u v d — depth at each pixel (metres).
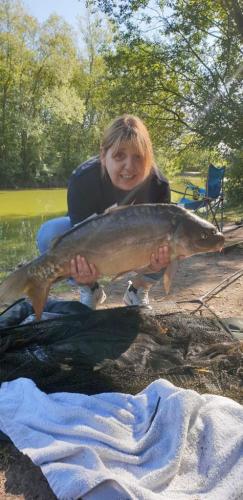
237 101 5.92
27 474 0.83
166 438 0.84
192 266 2.58
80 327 1.18
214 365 1.09
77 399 0.93
